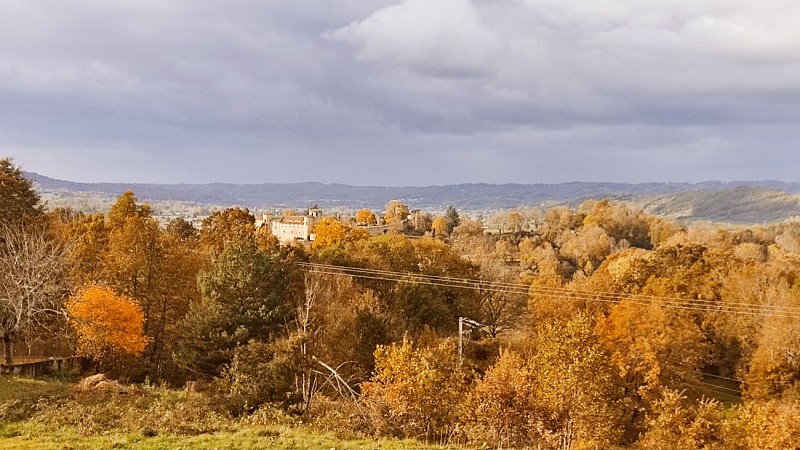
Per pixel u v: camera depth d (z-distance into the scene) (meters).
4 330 30.28
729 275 67.38
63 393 23.17
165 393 25.84
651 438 31.94
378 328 38.59
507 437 23.02
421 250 68.38
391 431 21.14
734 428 29.50
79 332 32.44
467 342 44.66
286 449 16.38
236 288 35.81
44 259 34.06
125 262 40.59
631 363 42.03
